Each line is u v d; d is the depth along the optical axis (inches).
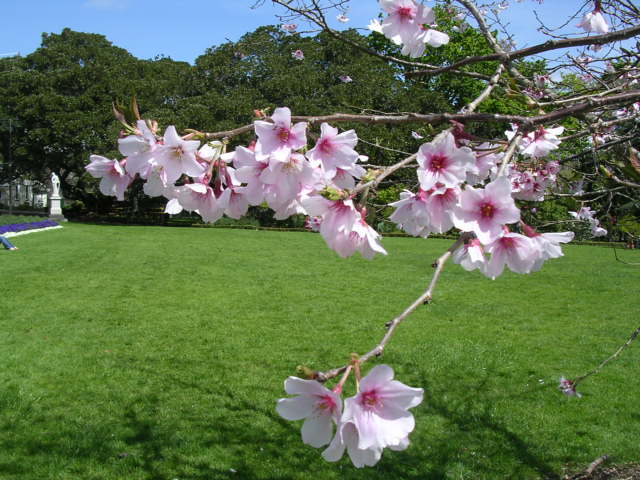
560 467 161.9
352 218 44.6
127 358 247.8
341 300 378.0
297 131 46.5
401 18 66.0
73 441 169.9
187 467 158.2
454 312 349.1
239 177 49.0
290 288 415.8
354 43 97.3
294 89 978.1
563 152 120.7
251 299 375.2
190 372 233.5
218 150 50.5
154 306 346.0
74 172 1237.1
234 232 916.0
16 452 162.6
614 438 177.9
